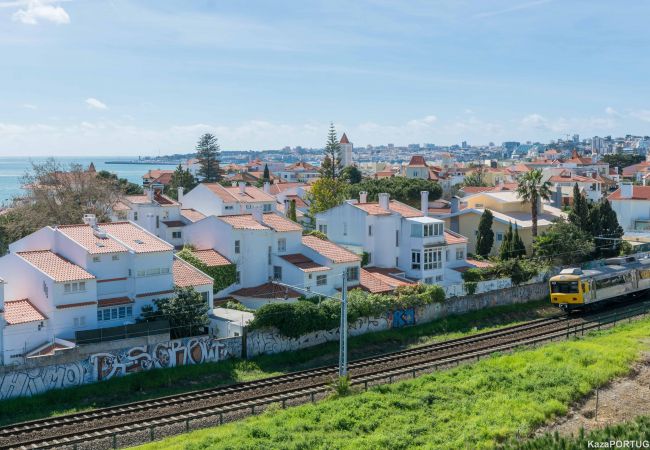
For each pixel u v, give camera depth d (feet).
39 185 305.12
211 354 174.60
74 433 126.62
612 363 165.89
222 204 343.87
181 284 195.21
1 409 140.56
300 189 485.56
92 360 156.97
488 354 179.01
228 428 127.65
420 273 252.83
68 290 169.99
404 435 122.01
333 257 228.63
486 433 123.03
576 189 304.91
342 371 150.10
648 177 565.12
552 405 137.69
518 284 253.44
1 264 183.73
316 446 116.47
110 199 306.35
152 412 139.44
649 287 269.85
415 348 192.13
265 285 225.15
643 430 114.93
